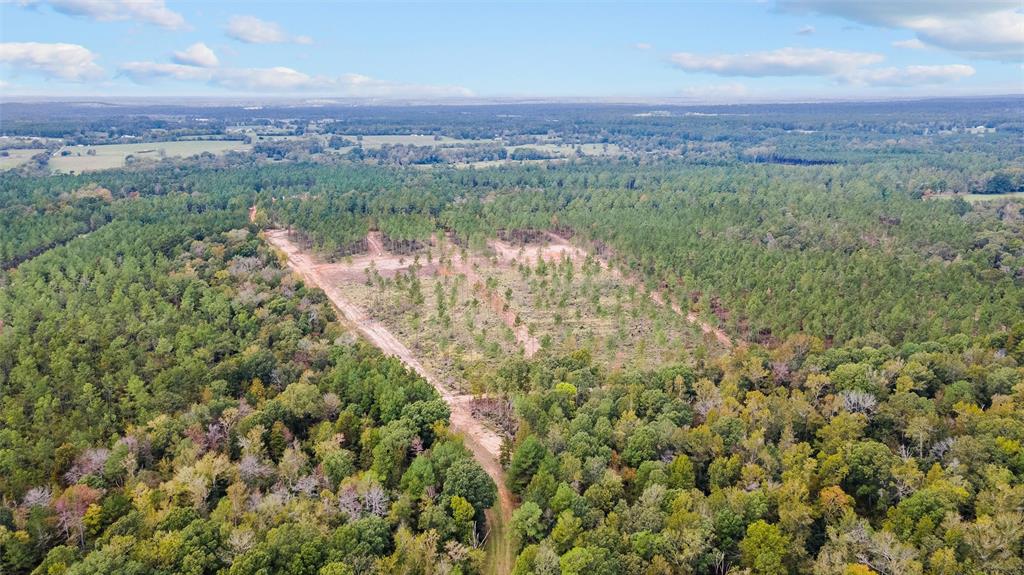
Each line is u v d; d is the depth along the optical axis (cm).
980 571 7831
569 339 16812
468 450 11219
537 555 8331
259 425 11200
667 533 8688
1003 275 19850
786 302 17638
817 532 9319
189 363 13175
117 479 10131
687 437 10900
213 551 8350
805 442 10988
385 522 9050
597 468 10275
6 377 12950
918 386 12488
